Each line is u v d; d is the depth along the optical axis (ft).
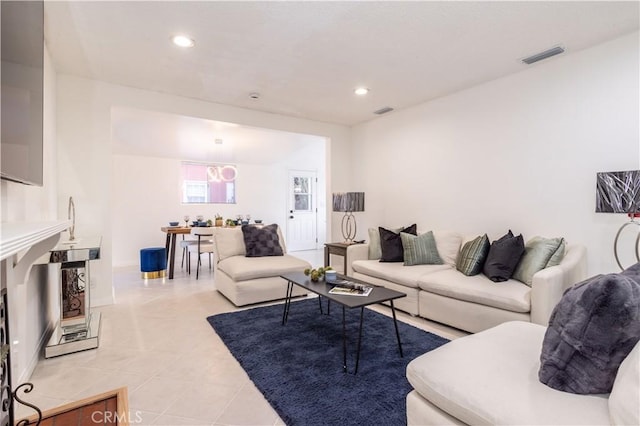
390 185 15.10
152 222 20.07
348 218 16.30
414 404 4.25
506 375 3.86
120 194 19.12
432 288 9.36
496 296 7.92
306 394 5.88
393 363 7.02
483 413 3.40
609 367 3.27
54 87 10.00
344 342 6.78
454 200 12.35
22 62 4.55
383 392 5.93
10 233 3.10
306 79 10.97
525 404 3.34
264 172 24.27
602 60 8.55
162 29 7.83
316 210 26.68
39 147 5.57
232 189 23.03
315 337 8.43
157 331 8.92
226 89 11.86
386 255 11.87
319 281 8.93
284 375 6.54
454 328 9.11
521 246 8.86
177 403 5.72
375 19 7.43
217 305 11.29
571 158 9.18
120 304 11.37
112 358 7.38
